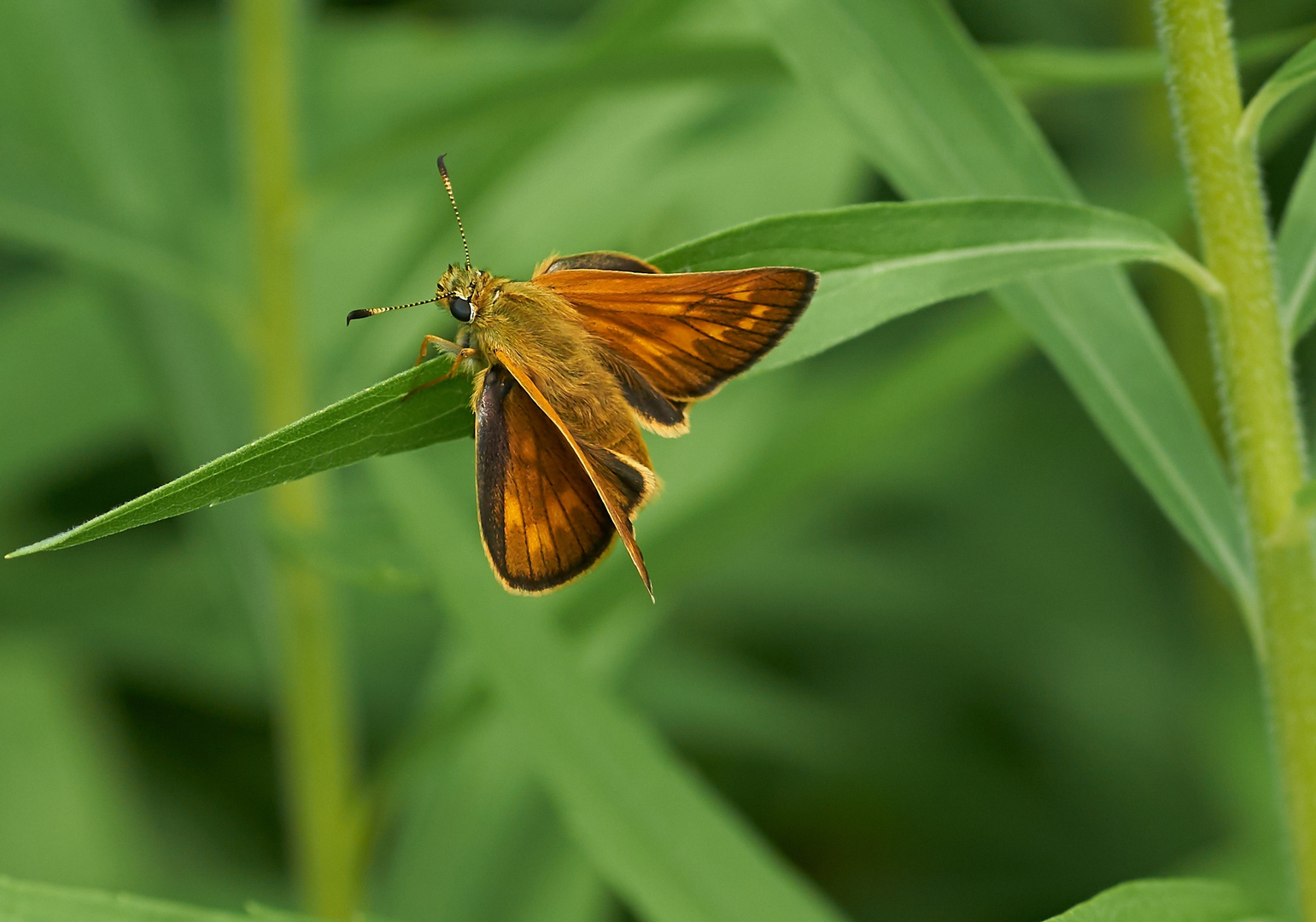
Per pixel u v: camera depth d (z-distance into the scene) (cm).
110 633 48
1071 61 39
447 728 41
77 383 49
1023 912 50
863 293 37
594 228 44
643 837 39
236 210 44
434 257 42
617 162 45
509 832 42
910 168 38
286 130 42
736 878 39
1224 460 50
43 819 46
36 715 48
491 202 43
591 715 39
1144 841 50
